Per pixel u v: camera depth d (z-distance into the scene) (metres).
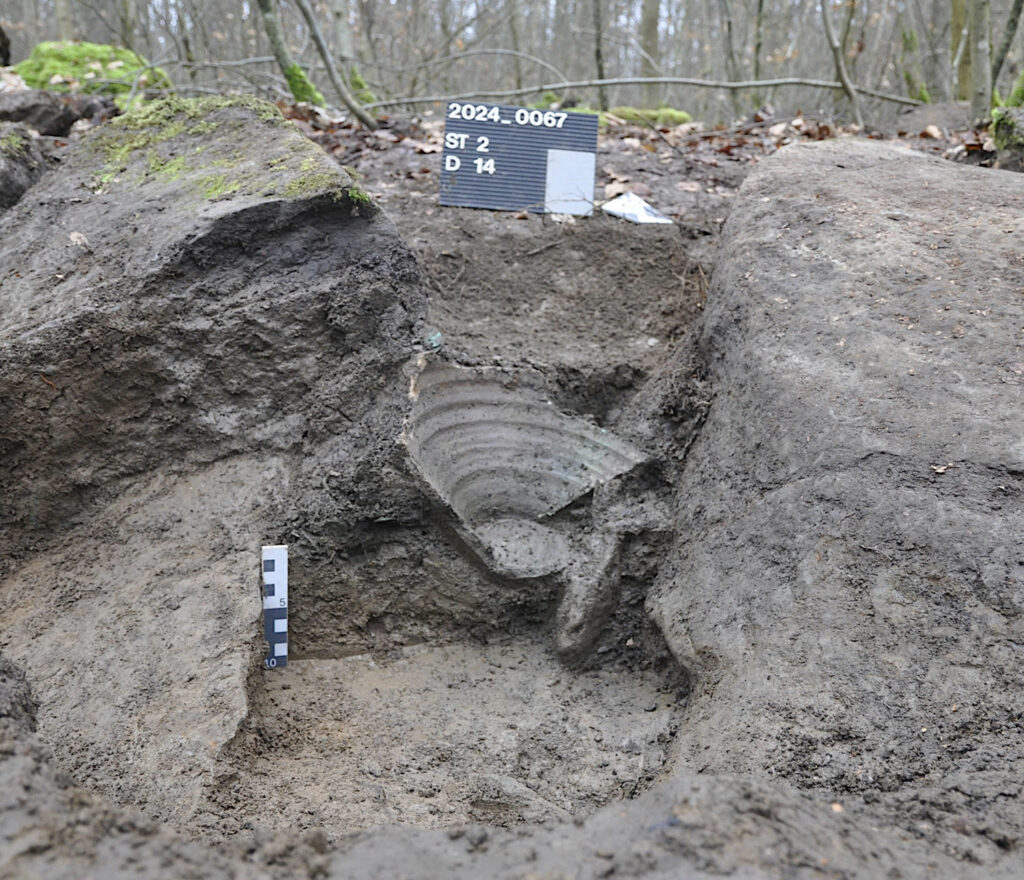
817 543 2.86
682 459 3.65
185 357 3.62
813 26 16.75
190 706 2.83
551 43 18.61
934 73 10.23
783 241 3.82
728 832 1.74
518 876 1.70
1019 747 2.26
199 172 4.12
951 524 2.70
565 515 3.60
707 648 2.96
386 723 3.08
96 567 3.38
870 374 3.15
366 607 3.46
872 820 2.02
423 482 3.40
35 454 3.51
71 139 6.07
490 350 3.98
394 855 1.79
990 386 2.99
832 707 2.52
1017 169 5.27
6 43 9.39
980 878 1.80
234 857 1.78
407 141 6.05
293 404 3.66
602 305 4.43
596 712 3.17
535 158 4.94
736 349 3.57
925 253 3.59
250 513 3.45
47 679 2.96
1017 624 2.49
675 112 9.59
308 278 3.71
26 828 1.64
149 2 13.88
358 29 13.24
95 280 3.68
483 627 3.49
